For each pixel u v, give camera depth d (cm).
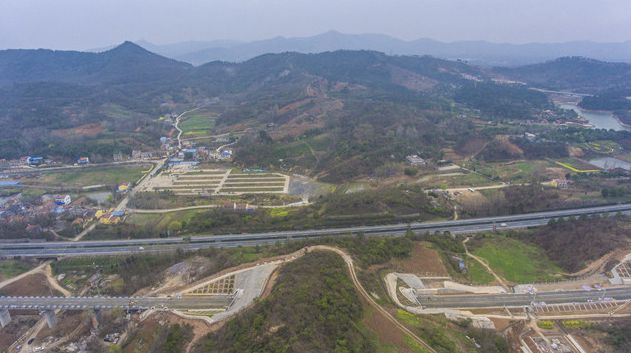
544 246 16525
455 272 14512
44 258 16850
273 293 11119
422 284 13525
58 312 13725
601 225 16475
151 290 13775
